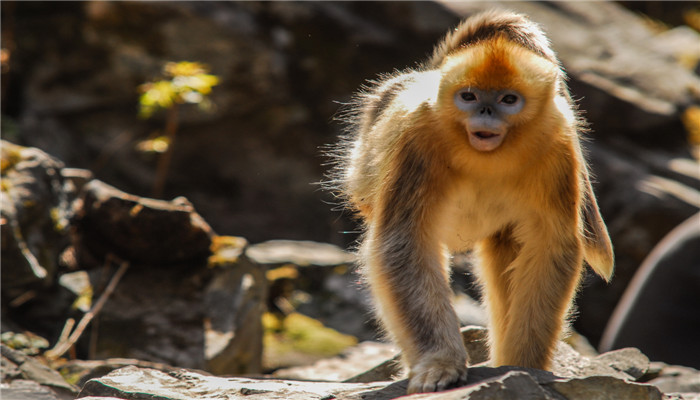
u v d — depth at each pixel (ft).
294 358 44.27
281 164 71.41
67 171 41.57
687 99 76.28
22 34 68.08
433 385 19.10
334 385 21.39
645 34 87.15
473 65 21.31
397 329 21.22
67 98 67.67
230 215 70.69
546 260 23.29
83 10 67.92
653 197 66.69
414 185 22.44
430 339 20.58
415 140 22.48
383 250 22.27
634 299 48.62
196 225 39.45
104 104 68.18
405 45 74.38
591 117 73.82
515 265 24.02
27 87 67.77
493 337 26.40
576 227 23.30
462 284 52.16
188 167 69.97
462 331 29.89
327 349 45.98
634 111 73.36
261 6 72.18
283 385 21.22
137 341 35.83
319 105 72.23
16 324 34.58
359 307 52.08
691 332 47.09
